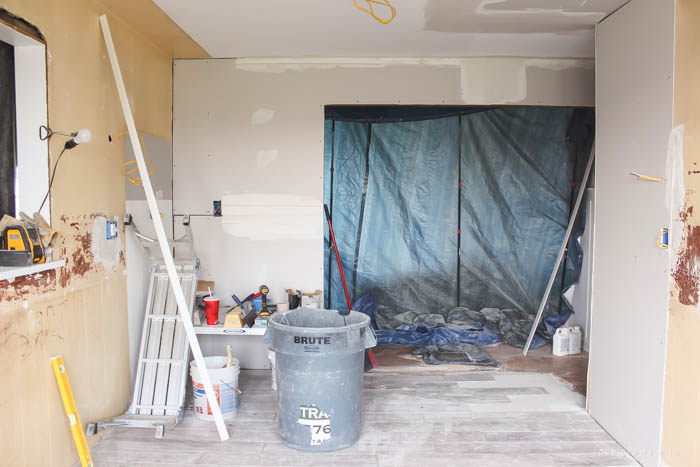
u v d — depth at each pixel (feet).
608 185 8.84
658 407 7.34
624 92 8.36
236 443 8.41
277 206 12.23
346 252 14.82
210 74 12.12
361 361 8.43
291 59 12.12
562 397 10.37
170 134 12.04
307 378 8.01
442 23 9.73
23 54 6.93
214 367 10.00
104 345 8.63
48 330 6.97
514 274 14.97
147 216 10.52
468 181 14.74
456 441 8.46
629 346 8.14
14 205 6.95
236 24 9.73
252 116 12.17
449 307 15.06
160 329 9.73
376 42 10.98
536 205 14.76
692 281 6.67
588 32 10.19
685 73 6.83
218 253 12.29
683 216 6.86
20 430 6.36
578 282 14.19
